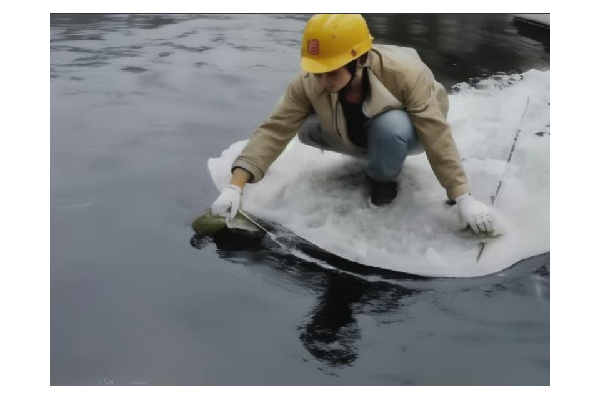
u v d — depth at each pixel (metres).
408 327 2.58
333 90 3.00
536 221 3.18
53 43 5.70
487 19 6.56
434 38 5.88
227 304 2.69
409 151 3.22
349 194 3.42
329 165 3.69
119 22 6.40
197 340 2.50
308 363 2.39
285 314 2.64
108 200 3.39
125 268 2.89
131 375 2.34
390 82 3.06
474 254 3.00
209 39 5.88
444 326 2.58
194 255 3.00
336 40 2.91
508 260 2.97
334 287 2.81
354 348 2.46
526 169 3.55
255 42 5.80
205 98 4.62
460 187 3.06
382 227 3.18
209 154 3.86
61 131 4.11
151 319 2.60
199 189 3.51
